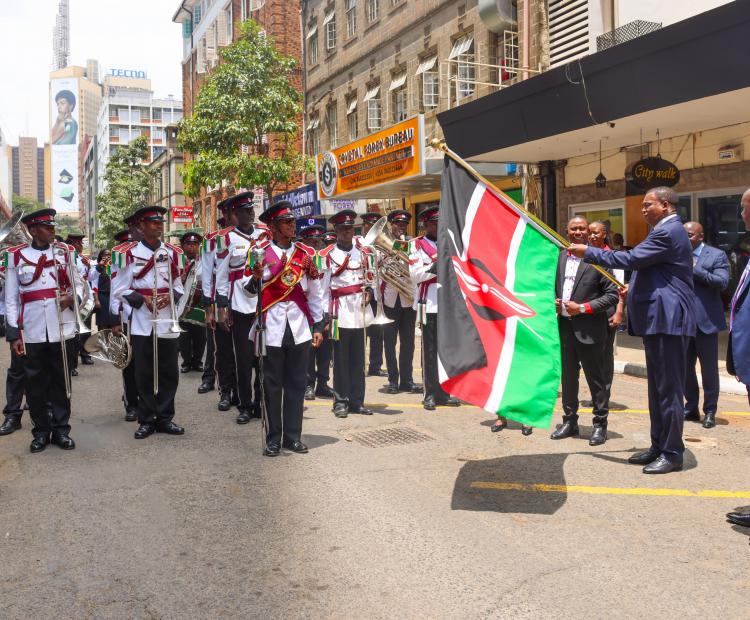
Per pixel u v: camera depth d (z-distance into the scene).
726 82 8.93
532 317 5.16
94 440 6.88
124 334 6.99
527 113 12.21
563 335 6.54
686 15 12.55
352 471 5.69
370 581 3.78
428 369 8.02
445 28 18.19
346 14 23.91
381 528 4.50
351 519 4.66
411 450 6.29
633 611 3.42
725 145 11.66
